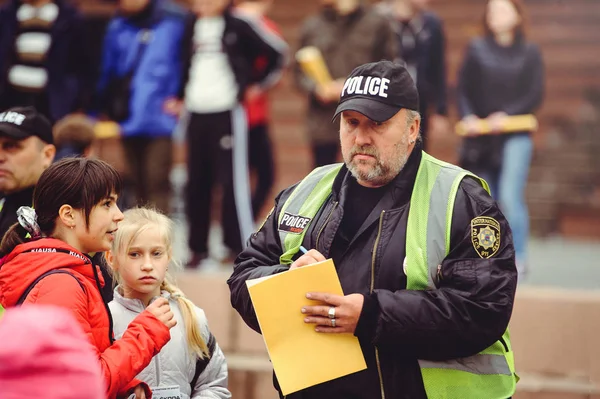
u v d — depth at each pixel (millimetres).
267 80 18328
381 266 8336
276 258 8969
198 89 17969
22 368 4926
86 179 8133
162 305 8141
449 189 8406
